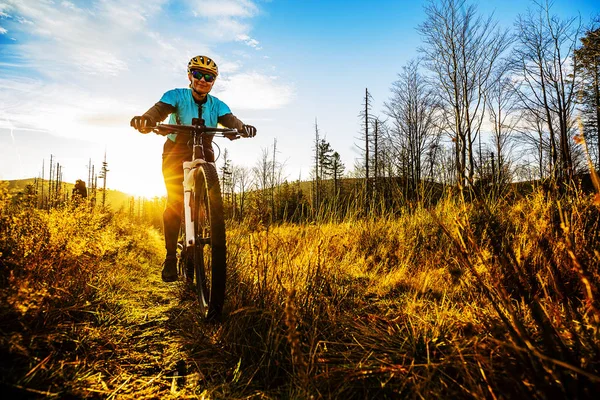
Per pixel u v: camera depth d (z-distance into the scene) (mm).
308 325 1896
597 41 16672
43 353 1638
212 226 1999
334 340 1879
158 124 2422
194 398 1452
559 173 2684
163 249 8117
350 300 2576
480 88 21672
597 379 869
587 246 1974
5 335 1493
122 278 3314
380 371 1426
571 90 17016
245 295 2248
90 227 2936
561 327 1442
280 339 1698
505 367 1108
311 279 2354
